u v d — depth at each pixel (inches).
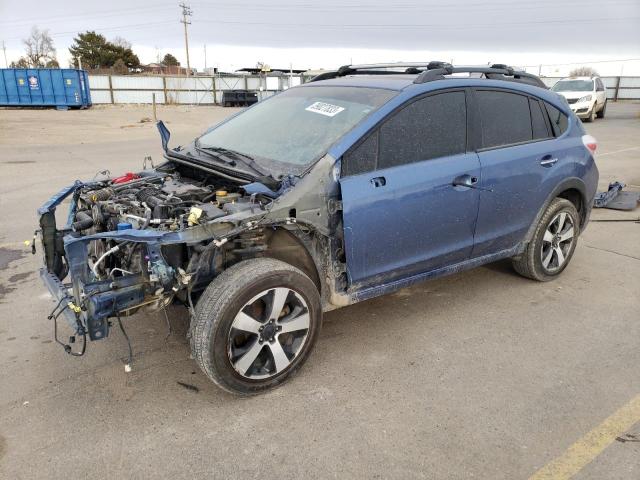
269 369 125.6
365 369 136.8
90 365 137.9
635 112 1157.7
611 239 247.9
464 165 152.2
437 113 150.1
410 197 140.1
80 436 111.3
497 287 189.8
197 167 150.3
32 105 1342.3
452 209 150.7
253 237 129.3
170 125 941.8
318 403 122.8
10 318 163.3
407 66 176.9
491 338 153.5
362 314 168.2
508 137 168.6
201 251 119.6
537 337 154.3
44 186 362.3
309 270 135.9
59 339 150.7
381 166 137.9
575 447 108.9
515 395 126.3
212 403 122.8
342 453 106.8
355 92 155.7
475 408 121.3
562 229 190.9
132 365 138.1
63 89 1348.4
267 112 171.6
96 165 460.1
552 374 135.3
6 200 318.7
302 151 139.4
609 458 106.0
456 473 101.9
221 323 114.2
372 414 118.9
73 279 113.3
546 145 178.1
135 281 115.6
